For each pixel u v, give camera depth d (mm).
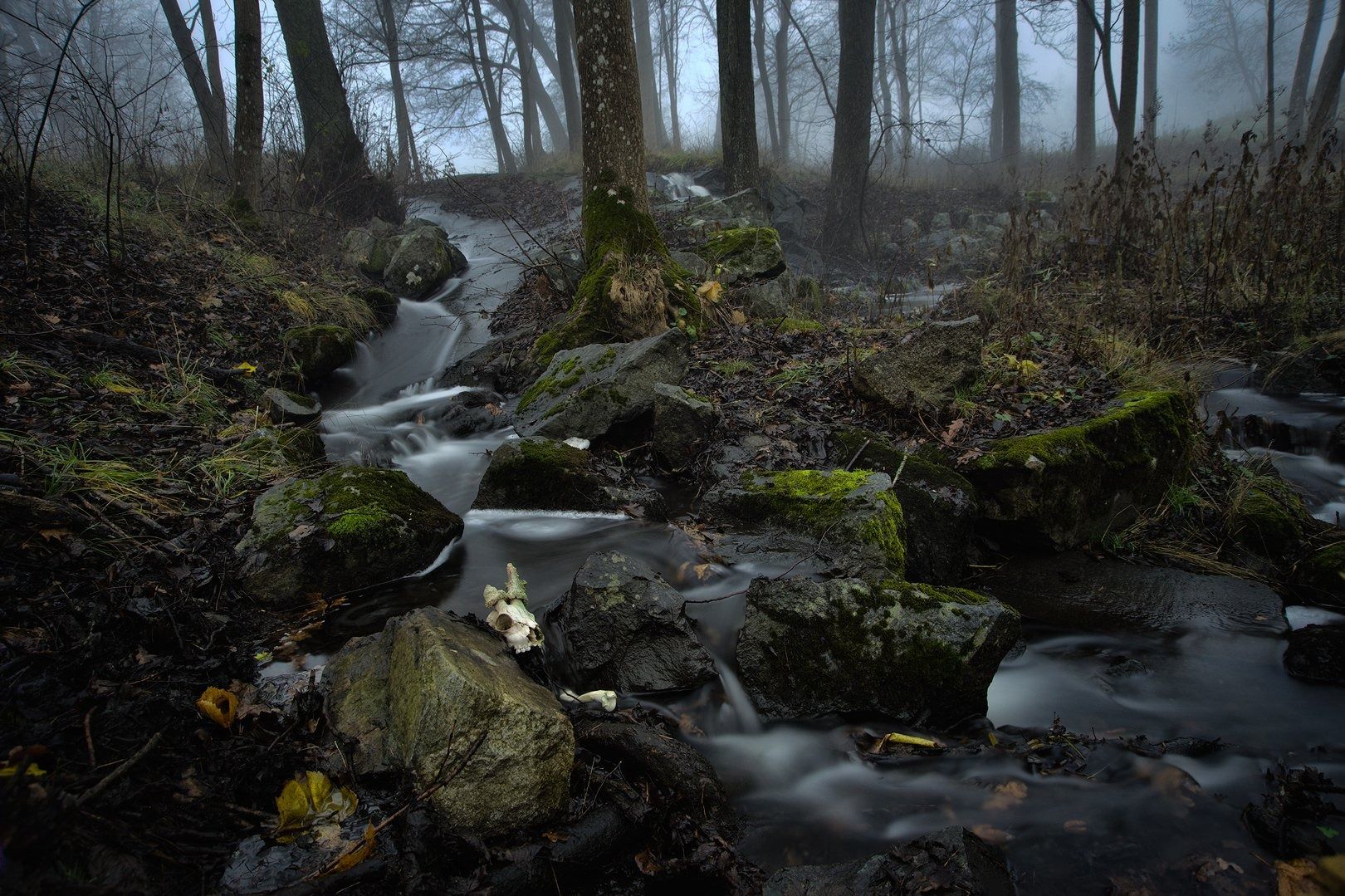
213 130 12125
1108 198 9344
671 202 12875
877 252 15070
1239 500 4797
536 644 3250
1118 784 2779
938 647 3123
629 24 7723
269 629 3453
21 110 7398
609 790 2578
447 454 5953
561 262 8453
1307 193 7711
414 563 4078
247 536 3818
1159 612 3943
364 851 2174
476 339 8633
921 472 4477
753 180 14117
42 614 2893
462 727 2312
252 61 10250
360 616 3666
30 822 1863
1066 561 4504
